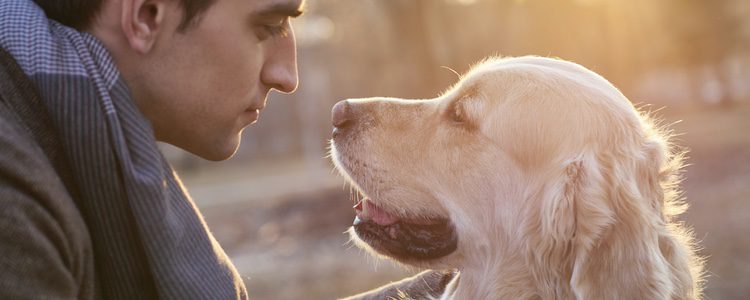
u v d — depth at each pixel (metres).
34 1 2.00
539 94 3.07
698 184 14.19
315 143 40.97
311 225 14.60
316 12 24.19
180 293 1.87
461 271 3.21
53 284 1.67
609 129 2.93
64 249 1.72
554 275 2.87
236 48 2.07
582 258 2.71
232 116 2.13
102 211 1.85
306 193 17.47
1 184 1.62
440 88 19.02
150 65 2.03
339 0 23.23
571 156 2.91
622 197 2.75
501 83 3.18
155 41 2.02
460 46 21.83
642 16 35.19
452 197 3.19
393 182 3.29
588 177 2.81
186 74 2.05
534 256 2.94
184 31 2.03
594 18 29.23
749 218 10.27
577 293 2.68
